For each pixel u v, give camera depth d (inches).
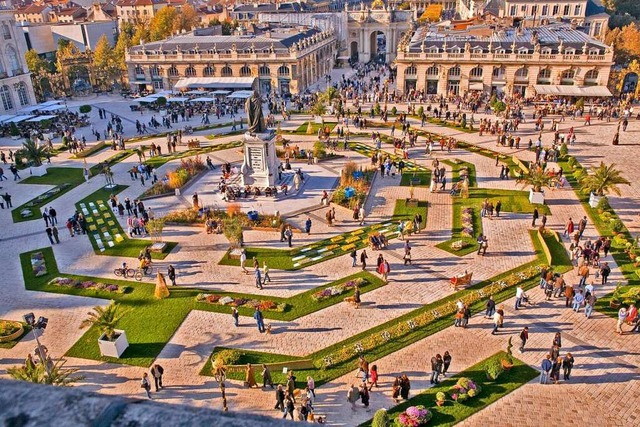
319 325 1418.6
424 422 1067.9
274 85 4598.9
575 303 1417.3
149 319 1467.8
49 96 4810.5
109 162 2883.9
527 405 1110.4
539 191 2116.1
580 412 1086.4
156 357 1316.4
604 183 2011.6
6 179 2716.5
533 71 3917.3
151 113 4047.7
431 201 2192.4
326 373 1238.3
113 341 1307.8
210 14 7760.8
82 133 3548.2
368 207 2161.7
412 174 2497.5
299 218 2085.4
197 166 2637.8
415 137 2930.6
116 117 3602.4
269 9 7381.9
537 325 1373.0
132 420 155.3
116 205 2210.9
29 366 1108.5
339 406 1139.9
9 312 1531.7
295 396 1163.3
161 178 2566.4
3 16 3993.6
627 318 1338.6
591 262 1627.7
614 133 3004.4
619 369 1204.5
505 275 1611.7
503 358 1243.2
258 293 1578.5
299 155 2763.3
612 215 1953.7
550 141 2901.1
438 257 1744.6
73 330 1437.0
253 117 2293.3
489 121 3223.4
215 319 1459.2
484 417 1084.5
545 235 1833.2
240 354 1301.7
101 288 1630.2
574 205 2087.8
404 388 1132.5
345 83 4815.5
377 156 2620.6
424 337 1344.7
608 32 5251.0
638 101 3735.2
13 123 3567.9
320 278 1647.4
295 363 1244.5
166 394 1190.3
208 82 4534.9
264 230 1978.3
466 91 4116.6
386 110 3427.7
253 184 2363.4
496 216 2018.9
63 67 4977.9
